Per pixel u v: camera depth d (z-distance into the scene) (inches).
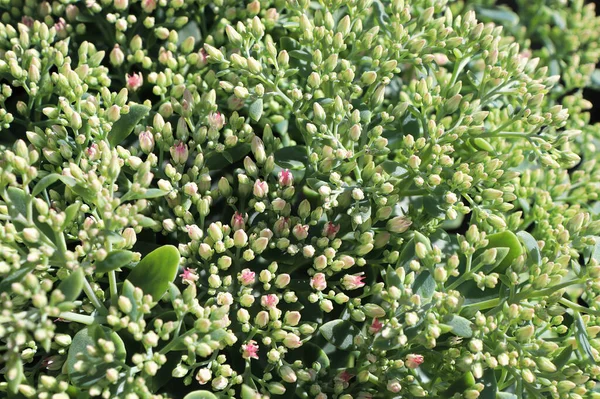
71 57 22.3
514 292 19.4
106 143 19.2
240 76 20.8
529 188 22.8
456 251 20.6
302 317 20.1
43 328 17.1
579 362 19.6
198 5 23.1
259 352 19.8
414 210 20.9
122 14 21.9
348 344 19.4
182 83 21.4
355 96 20.6
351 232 20.4
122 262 17.7
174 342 18.0
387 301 19.0
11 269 17.7
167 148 20.1
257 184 19.6
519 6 29.0
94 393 17.3
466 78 24.3
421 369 20.2
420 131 21.5
